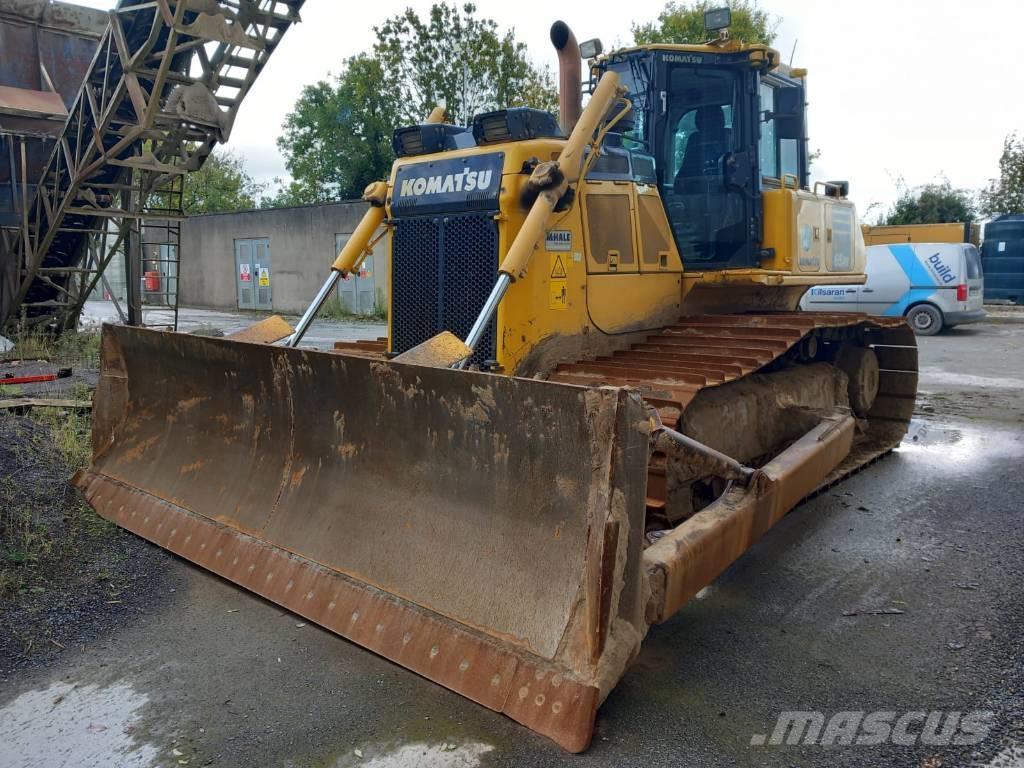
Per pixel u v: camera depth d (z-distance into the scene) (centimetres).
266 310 2345
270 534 391
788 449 455
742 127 560
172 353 464
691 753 272
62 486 503
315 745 276
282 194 4262
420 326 484
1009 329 1717
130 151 1025
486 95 2877
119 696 307
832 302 1664
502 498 314
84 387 792
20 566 402
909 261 1585
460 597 313
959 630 360
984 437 755
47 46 1168
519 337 442
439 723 288
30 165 1130
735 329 519
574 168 436
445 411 329
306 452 397
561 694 270
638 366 457
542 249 451
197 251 2516
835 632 362
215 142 902
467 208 456
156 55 831
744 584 418
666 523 420
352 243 514
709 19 550
